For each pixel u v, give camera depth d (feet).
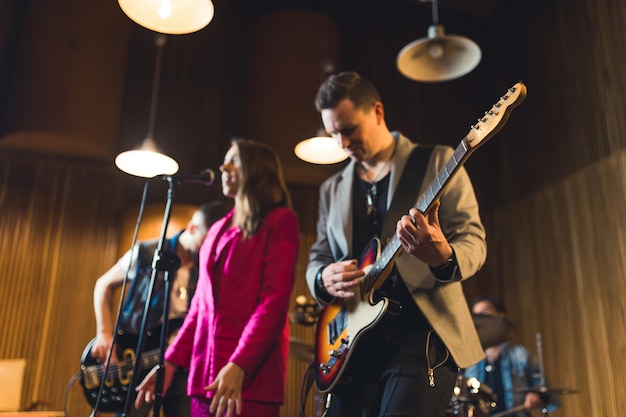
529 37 20.11
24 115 16.11
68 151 17.04
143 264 9.87
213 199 18.16
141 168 8.32
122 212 16.93
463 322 5.38
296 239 6.32
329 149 12.55
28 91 16.33
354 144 6.15
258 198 6.49
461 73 14.99
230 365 5.42
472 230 5.52
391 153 6.36
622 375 14.57
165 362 6.56
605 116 16.49
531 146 19.19
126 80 18.56
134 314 9.70
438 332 5.18
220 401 5.27
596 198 16.24
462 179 5.79
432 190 4.77
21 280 15.93
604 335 15.25
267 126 18.24
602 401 15.01
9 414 10.28
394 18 22.08
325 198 6.95
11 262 16.01
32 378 15.25
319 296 6.13
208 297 6.19
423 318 5.38
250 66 19.47
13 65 17.48
